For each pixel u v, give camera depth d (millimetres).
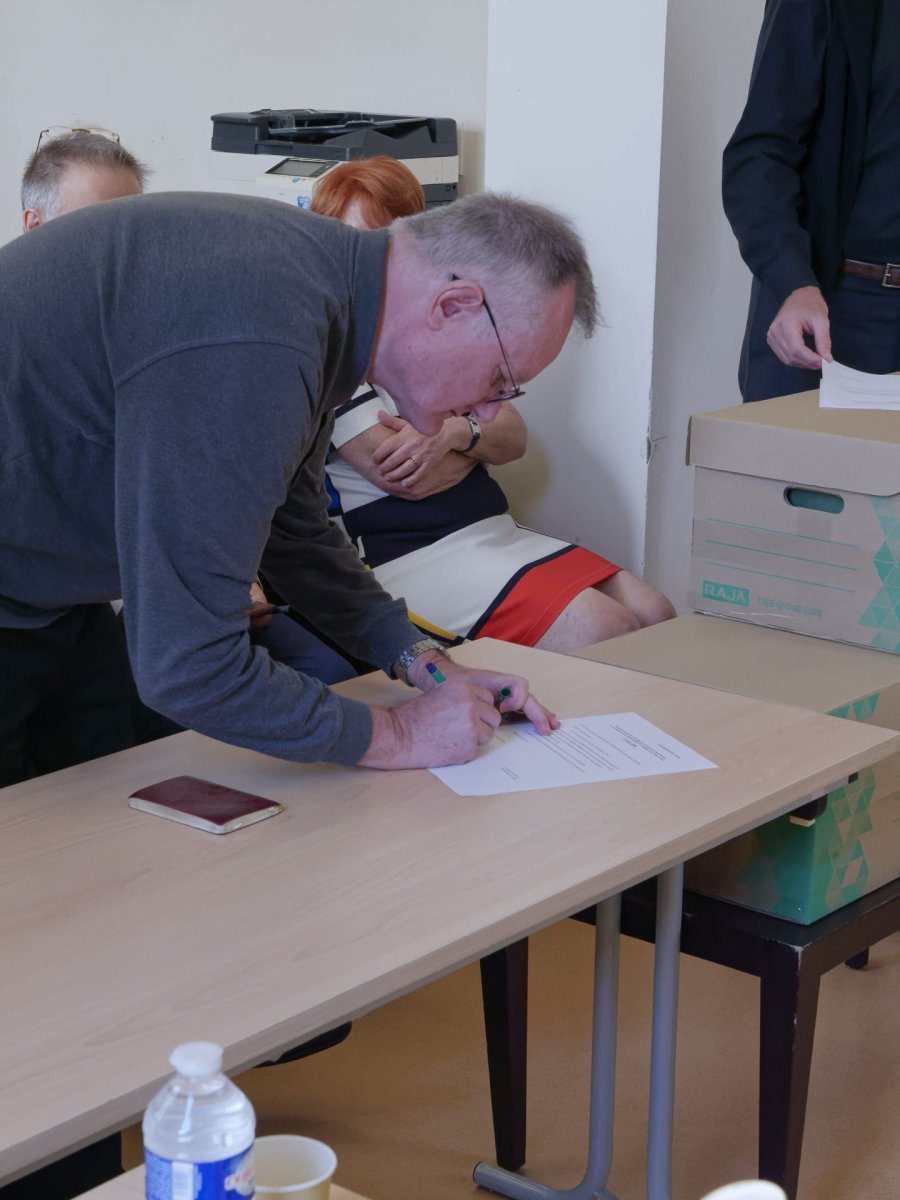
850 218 2801
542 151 2834
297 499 1649
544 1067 2105
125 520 1252
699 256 3000
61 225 1338
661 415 2973
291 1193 673
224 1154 612
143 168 2600
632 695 1633
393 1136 1942
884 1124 1970
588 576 2545
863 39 2689
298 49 3971
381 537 2580
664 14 2621
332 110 3887
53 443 1344
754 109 2727
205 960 1006
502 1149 1864
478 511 2637
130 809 1296
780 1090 1625
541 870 1153
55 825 1262
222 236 1259
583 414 2932
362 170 2521
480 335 1354
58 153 2418
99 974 985
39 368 1302
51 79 4590
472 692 1443
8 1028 916
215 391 1210
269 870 1159
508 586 2500
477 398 1412
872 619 1994
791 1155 1648
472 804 1303
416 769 1395
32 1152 805
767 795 1323
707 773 1382
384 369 1394
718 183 3018
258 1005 942
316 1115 1989
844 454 1961
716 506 2139
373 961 1001
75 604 1652
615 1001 1662
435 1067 2119
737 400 3254
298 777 1376
